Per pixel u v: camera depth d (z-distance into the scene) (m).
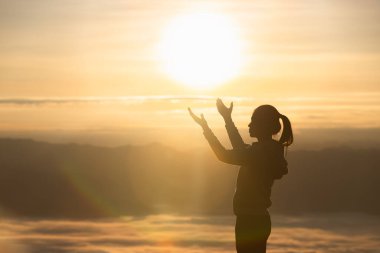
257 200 7.11
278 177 7.21
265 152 7.11
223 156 7.07
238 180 7.21
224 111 7.27
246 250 7.15
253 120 7.22
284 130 7.22
